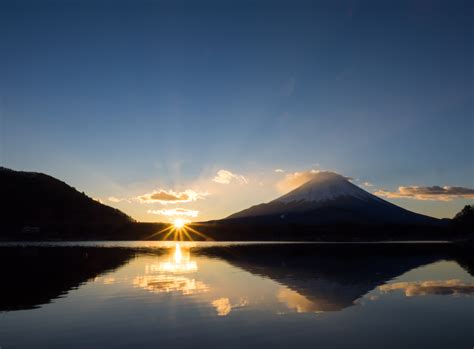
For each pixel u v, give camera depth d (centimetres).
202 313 2034
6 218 18688
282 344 1545
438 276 3612
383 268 4391
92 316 1969
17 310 2106
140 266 4556
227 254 7088
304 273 3853
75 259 5675
